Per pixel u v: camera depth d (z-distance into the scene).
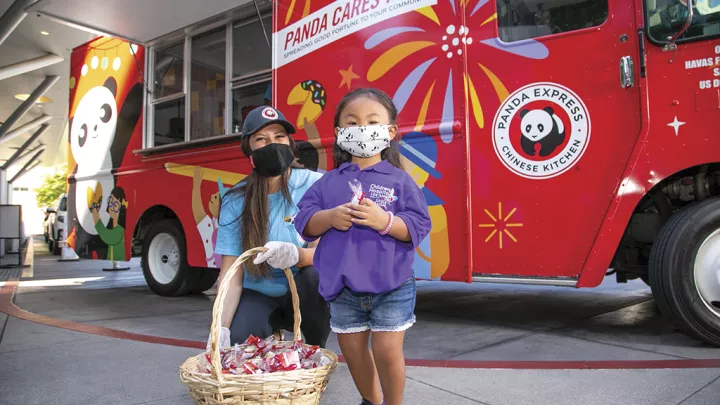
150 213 6.48
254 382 1.76
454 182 3.87
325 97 4.48
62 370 3.15
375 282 1.92
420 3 4.04
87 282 8.27
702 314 3.23
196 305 5.81
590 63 3.46
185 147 5.79
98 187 7.04
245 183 2.64
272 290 2.64
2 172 23.25
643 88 3.29
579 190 3.48
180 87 6.10
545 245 3.57
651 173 3.29
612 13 3.41
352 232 1.99
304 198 2.14
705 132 3.17
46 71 14.73
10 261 12.98
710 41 3.16
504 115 3.71
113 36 6.24
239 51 5.44
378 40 4.20
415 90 4.03
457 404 2.44
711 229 3.24
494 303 5.35
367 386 2.15
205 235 5.60
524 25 3.69
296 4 4.71
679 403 2.34
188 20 5.68
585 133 3.47
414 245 1.90
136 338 3.99
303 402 1.82
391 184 2.00
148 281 6.58
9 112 19.64
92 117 7.20
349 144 2.04
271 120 2.44
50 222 17.70
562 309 4.87
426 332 4.10
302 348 2.19
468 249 3.79
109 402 2.61
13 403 2.61
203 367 2.00
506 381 2.75
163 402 2.60
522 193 3.64
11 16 9.26
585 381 2.70
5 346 3.77
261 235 2.51
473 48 3.83
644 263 3.96
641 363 2.95
